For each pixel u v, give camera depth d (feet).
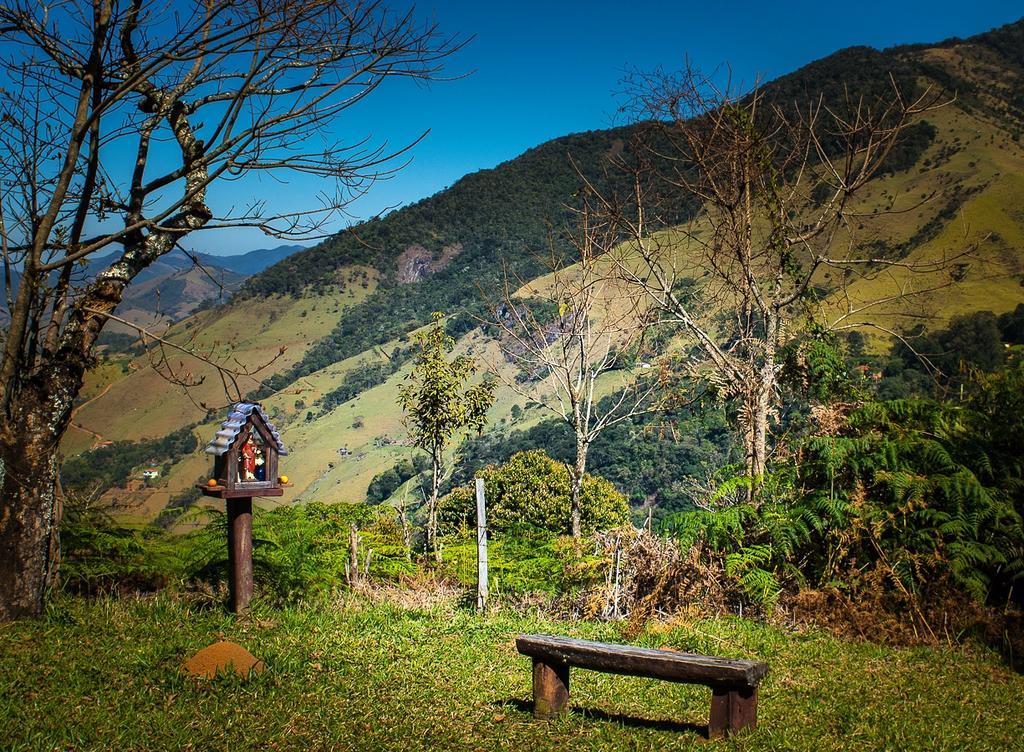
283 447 27.63
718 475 37.37
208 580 31.22
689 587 31.83
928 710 19.06
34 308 25.26
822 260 35.83
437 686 20.89
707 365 40.86
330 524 38.19
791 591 30.71
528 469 125.18
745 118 36.94
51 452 25.00
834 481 31.86
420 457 319.27
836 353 37.78
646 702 20.30
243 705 18.21
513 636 27.48
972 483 28.50
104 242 23.85
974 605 26.78
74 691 18.37
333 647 23.88
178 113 28.96
